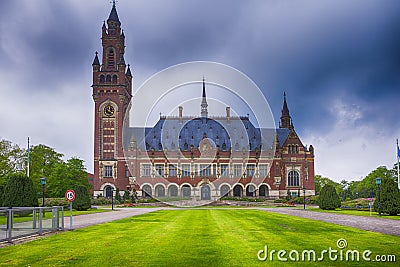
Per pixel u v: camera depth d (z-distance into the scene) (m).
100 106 130.62
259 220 43.12
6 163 104.56
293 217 48.62
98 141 129.38
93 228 34.25
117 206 93.25
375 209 54.78
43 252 21.42
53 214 31.67
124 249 22.27
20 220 26.83
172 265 18.16
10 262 18.91
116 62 133.62
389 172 153.00
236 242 24.83
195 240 25.89
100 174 128.12
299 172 134.75
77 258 19.77
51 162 127.25
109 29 134.88
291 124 148.50
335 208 71.62
